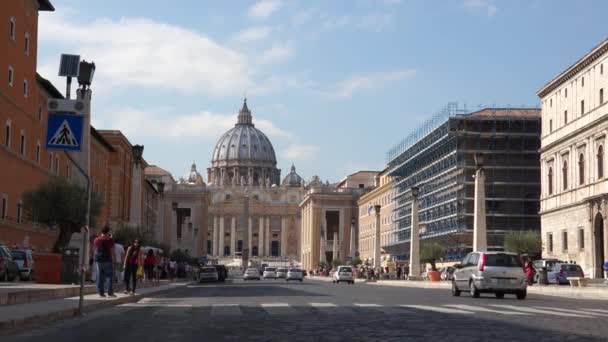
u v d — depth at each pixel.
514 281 34.81
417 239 79.31
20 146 63.53
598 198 72.81
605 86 72.69
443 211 104.19
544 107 89.94
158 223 90.38
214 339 14.77
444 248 93.00
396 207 136.62
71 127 20.28
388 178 155.25
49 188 49.69
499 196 97.25
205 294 41.03
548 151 88.25
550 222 86.75
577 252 78.44
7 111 59.47
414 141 119.31
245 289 52.44
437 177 107.19
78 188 50.59
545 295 42.78
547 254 87.38
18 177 62.81
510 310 23.67
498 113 101.00
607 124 71.88
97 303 25.08
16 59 61.72
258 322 18.88
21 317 17.59
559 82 84.56
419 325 17.81
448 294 40.53
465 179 97.38
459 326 17.50
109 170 97.81
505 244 78.69
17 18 61.66
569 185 81.69
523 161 98.00
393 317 20.45
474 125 98.94
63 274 34.59
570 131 81.38
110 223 96.25
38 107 69.62
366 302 29.30
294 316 20.97
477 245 55.19
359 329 16.80
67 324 18.67
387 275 103.88
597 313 22.42
